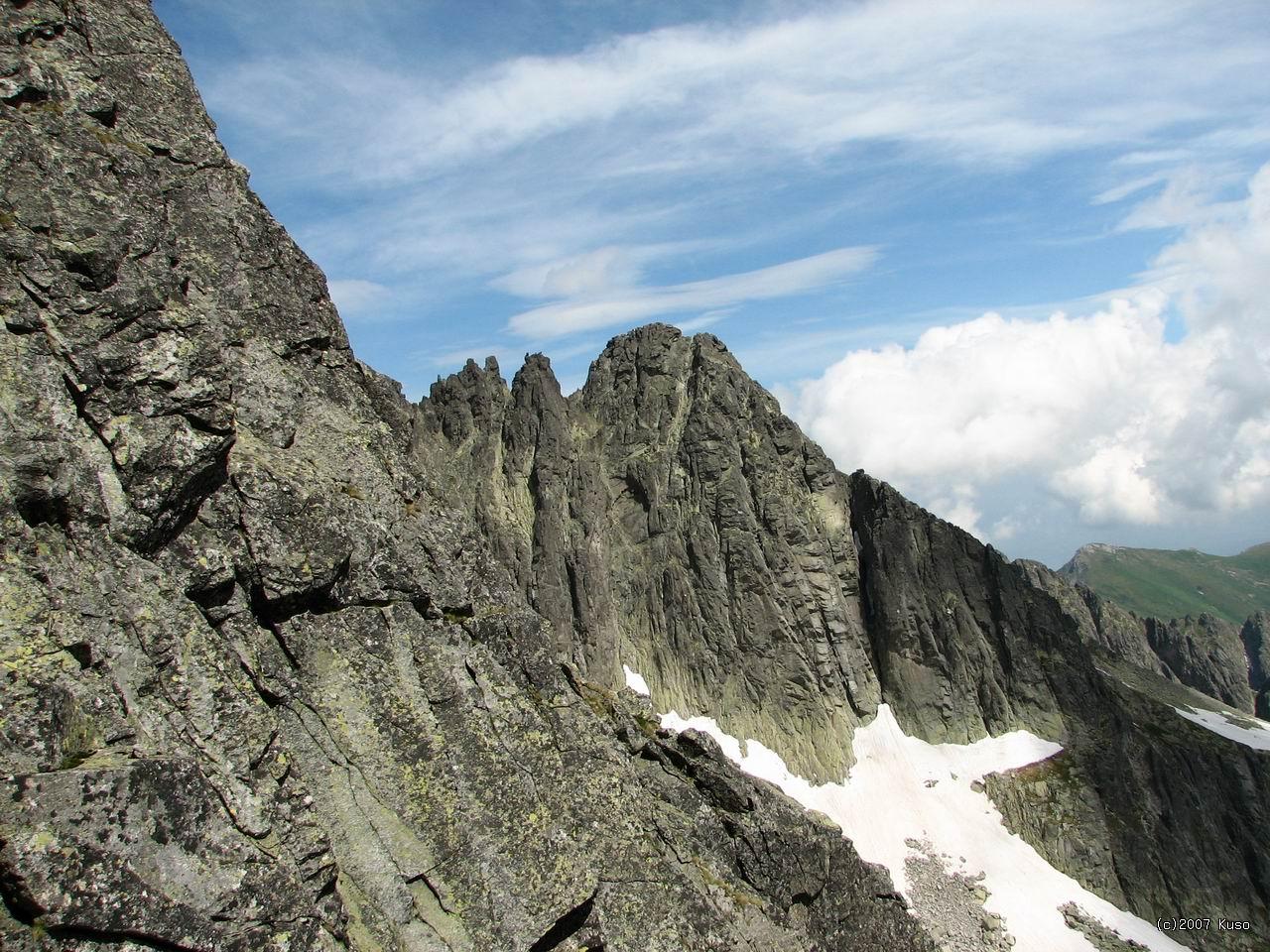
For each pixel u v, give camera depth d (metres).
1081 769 140.00
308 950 17.78
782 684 151.75
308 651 22.73
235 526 22.11
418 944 21.44
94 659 17.55
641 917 27.48
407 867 22.09
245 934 16.88
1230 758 144.38
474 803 23.72
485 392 177.25
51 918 14.61
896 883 122.88
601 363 189.38
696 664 154.00
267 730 19.97
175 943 15.91
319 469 25.36
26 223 20.17
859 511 169.25
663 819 33.03
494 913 22.97
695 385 178.25
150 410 20.64
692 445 169.38
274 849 18.67
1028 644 154.00
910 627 157.00
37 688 15.79
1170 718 153.88
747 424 173.38
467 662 25.66
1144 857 128.38
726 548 160.12
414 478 29.08
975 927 115.44
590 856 27.23
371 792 22.38
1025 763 142.25
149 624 18.81
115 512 19.42
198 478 21.27
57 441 18.81
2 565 16.92
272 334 26.55
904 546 161.50
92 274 20.72
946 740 148.38
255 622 22.08
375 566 24.59
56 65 23.50
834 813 136.00
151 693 18.31
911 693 152.75
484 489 165.12
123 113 25.05
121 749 16.84
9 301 19.33
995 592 158.50
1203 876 128.38
